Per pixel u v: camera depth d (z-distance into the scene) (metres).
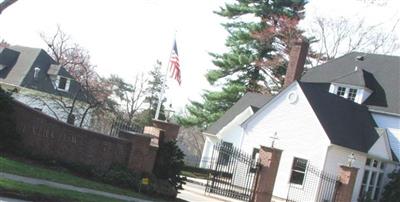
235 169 28.94
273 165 22.62
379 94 37.75
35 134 18.06
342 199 26.72
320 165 30.67
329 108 33.00
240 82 50.06
